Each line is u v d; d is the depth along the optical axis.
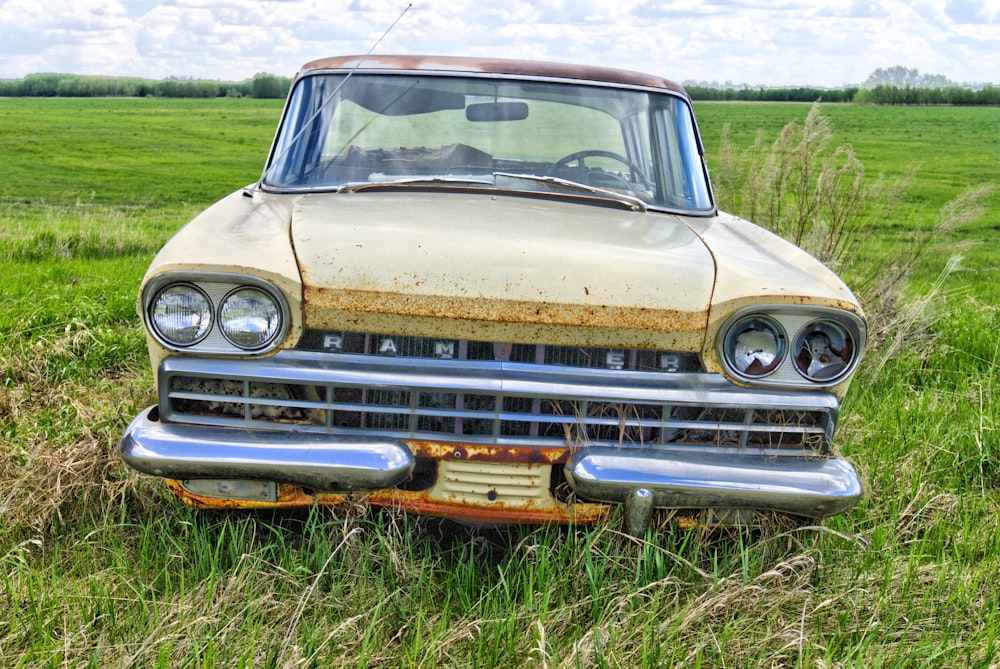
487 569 2.69
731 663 2.34
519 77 3.59
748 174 6.20
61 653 2.13
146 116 56.84
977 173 24.39
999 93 90.88
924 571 2.83
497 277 2.47
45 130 41.22
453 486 2.60
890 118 60.06
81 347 4.64
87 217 12.73
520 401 2.55
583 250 2.65
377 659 2.24
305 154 3.43
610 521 2.65
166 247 2.55
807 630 2.50
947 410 4.35
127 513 2.95
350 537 2.62
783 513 2.77
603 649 2.29
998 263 10.74
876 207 6.20
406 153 3.47
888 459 3.71
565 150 3.55
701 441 2.63
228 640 2.22
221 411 2.55
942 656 2.41
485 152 3.51
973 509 3.37
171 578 2.57
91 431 3.41
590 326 2.47
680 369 2.57
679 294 2.52
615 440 2.61
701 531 2.71
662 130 3.66
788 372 2.57
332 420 2.50
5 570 2.51
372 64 3.58
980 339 5.67
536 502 2.61
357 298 2.42
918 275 7.69
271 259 2.46
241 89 109.88
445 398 2.55
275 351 2.46
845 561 2.84
